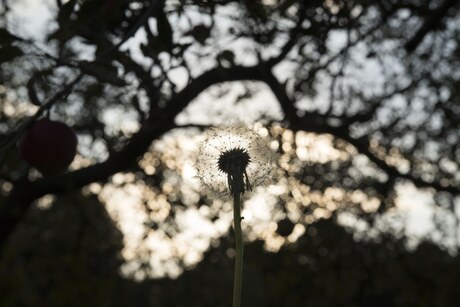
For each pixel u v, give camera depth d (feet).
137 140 20.04
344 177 26.68
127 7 8.68
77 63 6.95
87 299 34.35
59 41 7.39
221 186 5.93
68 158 6.76
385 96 22.11
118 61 8.05
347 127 22.26
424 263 33.22
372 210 28.73
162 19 8.25
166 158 26.25
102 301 34.65
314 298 35.17
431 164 25.08
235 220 5.48
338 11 12.45
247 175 5.89
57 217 34.14
